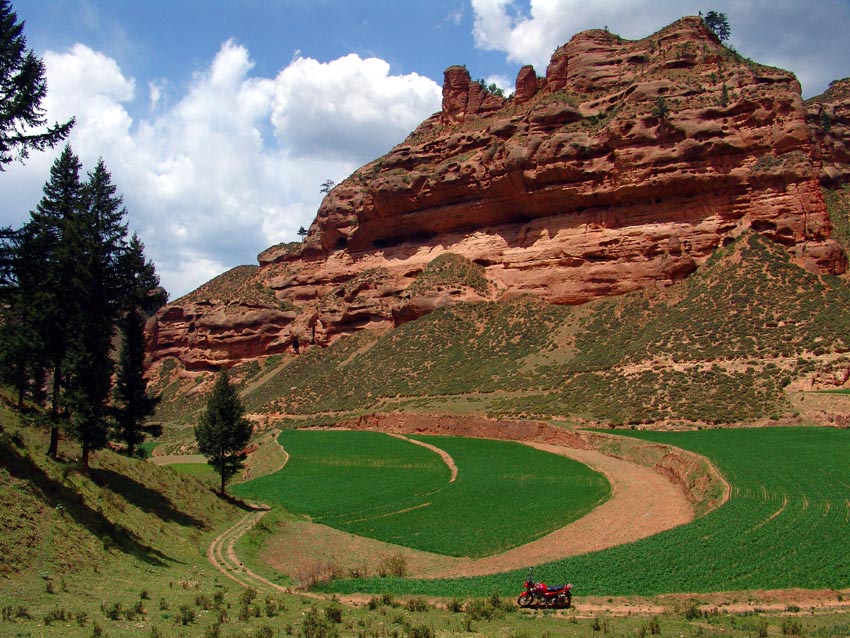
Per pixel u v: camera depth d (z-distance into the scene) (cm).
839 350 7831
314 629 2269
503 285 12825
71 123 3484
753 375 7988
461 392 10694
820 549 3356
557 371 10094
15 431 4438
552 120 12400
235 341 16312
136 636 2086
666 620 2509
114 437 5909
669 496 5331
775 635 2255
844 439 6100
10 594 2353
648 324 10175
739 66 11262
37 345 4366
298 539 4766
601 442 7625
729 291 9662
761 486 4684
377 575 3772
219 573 3609
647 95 11425
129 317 6031
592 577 3238
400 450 8819
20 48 3341
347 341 14488
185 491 5403
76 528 3247
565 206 12125
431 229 14475
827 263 9425
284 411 12788
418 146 14975
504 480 6475
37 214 5150
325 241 17012
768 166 10169
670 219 11050
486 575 3581
